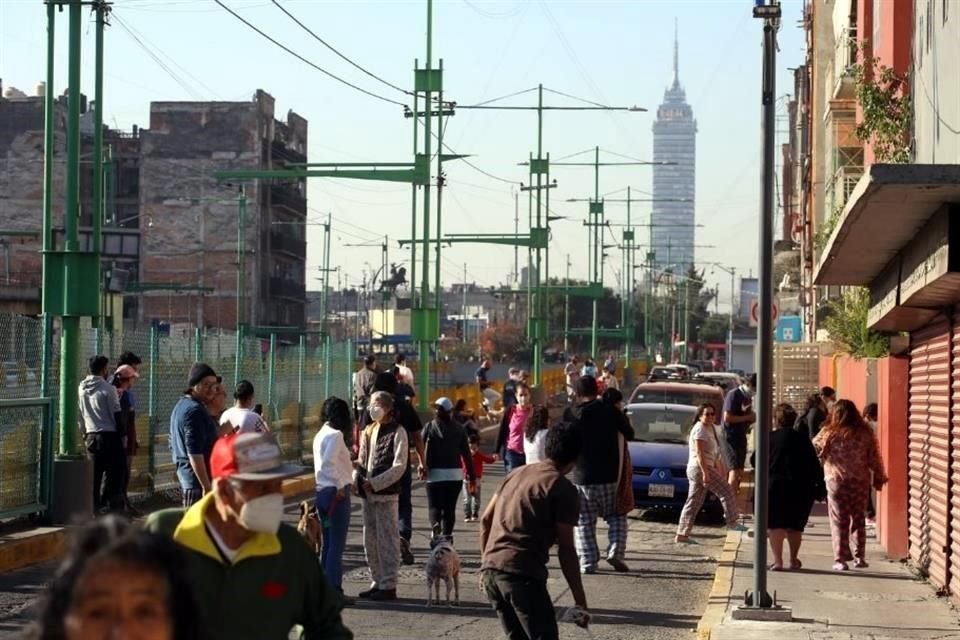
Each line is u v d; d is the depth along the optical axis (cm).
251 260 8531
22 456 1761
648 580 1639
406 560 1691
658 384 2772
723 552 1827
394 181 3684
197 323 8131
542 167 6034
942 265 1149
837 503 1659
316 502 1373
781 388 3509
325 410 1388
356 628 1277
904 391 1800
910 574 1638
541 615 912
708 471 1991
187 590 360
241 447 508
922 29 1880
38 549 1645
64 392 1809
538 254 6281
